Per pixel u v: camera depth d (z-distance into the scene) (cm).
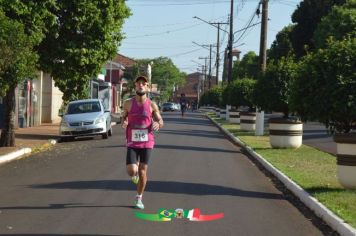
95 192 1095
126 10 2294
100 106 2583
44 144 2123
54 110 3834
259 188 1214
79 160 1653
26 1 1775
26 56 1481
